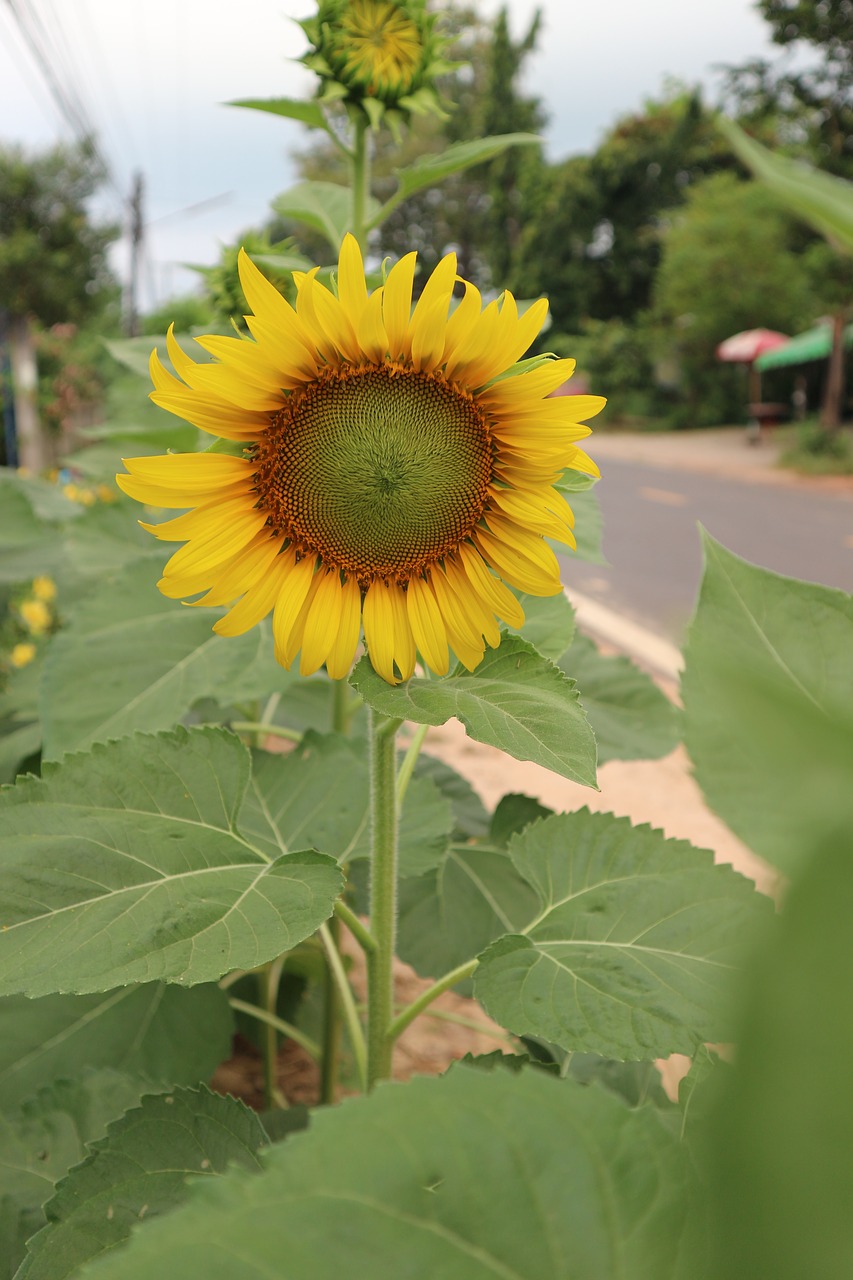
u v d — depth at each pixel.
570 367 0.46
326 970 0.82
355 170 0.74
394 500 0.46
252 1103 0.92
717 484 6.38
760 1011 0.08
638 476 6.78
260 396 0.45
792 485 6.36
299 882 0.45
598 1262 0.21
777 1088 0.08
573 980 0.46
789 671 0.33
